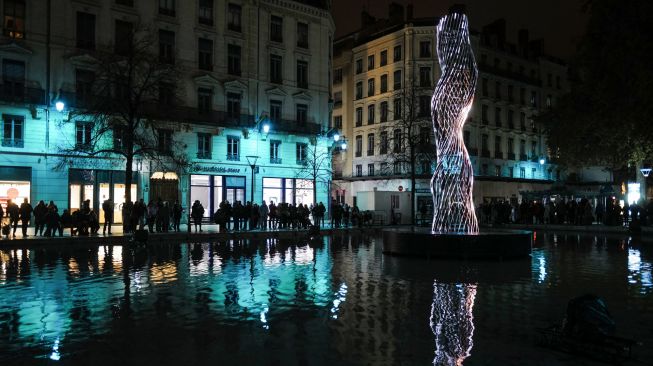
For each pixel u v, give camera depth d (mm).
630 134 29219
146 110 30594
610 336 6020
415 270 13773
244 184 38312
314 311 8633
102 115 29141
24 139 29469
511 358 6043
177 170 33188
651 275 12891
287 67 41406
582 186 63281
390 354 6191
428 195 51031
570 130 35250
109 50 29906
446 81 16797
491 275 12859
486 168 57656
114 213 32562
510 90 61312
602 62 27750
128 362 5918
